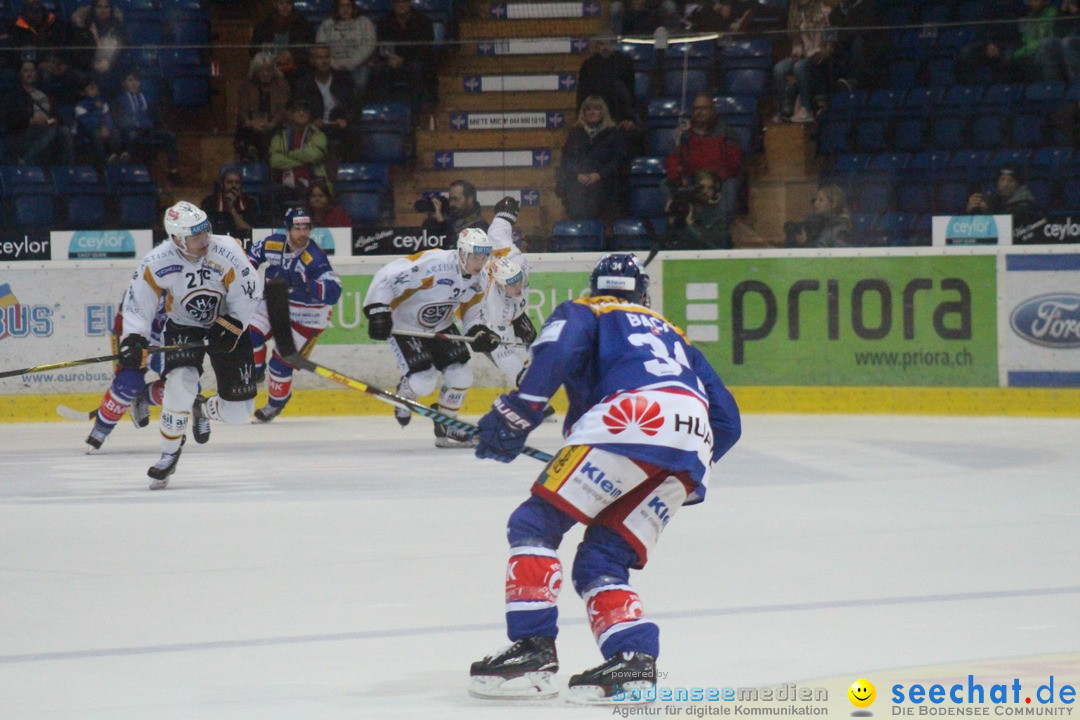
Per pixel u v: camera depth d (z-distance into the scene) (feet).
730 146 97.19
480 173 103.86
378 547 45.52
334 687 28.07
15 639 32.83
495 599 37.17
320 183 96.53
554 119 104.68
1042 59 98.17
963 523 49.49
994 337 91.86
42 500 57.67
